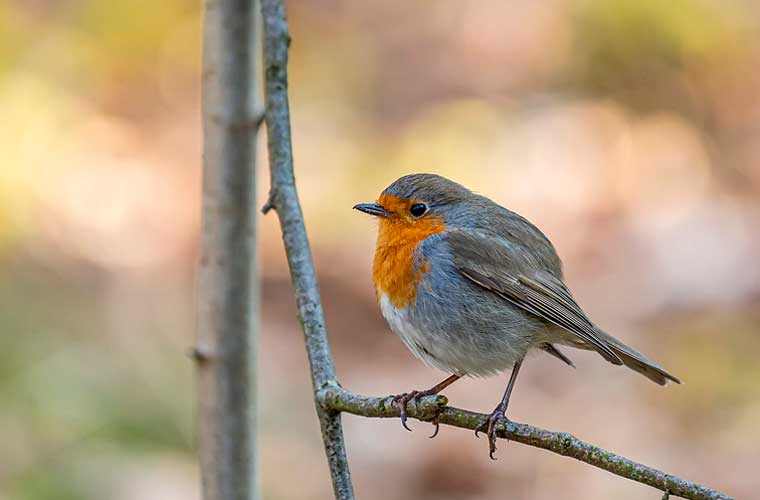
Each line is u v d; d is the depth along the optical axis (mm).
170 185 14305
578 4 16250
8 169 13109
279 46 6234
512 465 10664
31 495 9078
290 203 6004
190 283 13312
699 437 11242
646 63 16156
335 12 16531
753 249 14133
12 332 11008
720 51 15969
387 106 15445
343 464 5242
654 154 15539
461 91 15766
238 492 6250
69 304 12000
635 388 11992
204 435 6246
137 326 12000
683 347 12641
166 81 15023
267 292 13578
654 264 14164
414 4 16828
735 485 10406
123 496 9289
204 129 6129
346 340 12844
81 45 14336
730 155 15711
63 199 13422
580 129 15469
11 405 9898
